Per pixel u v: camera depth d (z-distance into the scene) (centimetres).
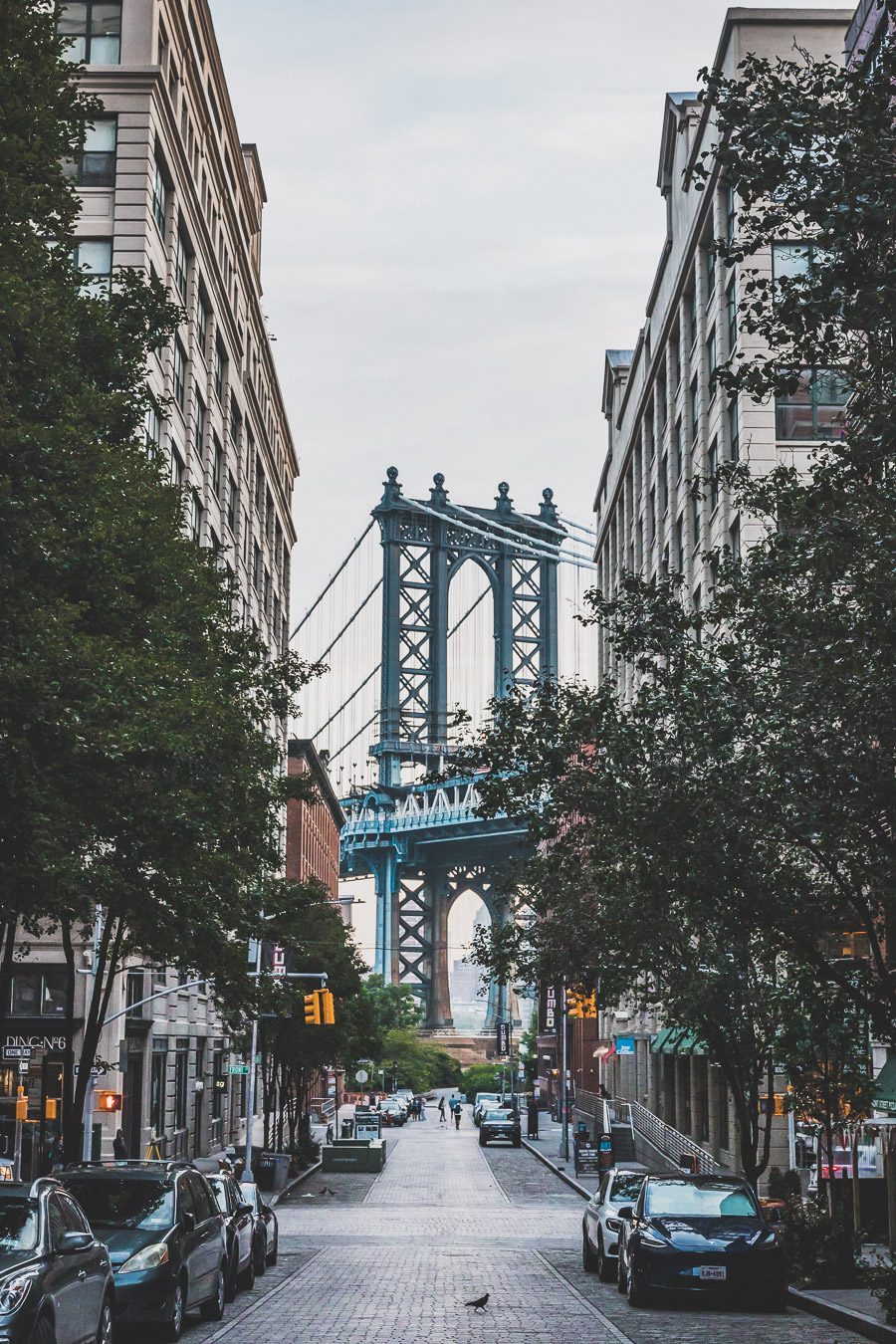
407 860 19288
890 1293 1961
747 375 1459
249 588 7219
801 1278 2489
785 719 1781
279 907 2981
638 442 7138
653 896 2377
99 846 2170
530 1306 2239
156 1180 1891
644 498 6769
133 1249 1722
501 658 19638
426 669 19412
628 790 2019
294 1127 7019
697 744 1916
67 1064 2683
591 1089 9800
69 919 2239
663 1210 2305
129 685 1738
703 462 5194
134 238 4512
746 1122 3145
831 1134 2869
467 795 17600
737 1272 2202
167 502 2344
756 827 1889
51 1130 4372
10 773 1590
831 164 1384
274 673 2914
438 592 19575
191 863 2227
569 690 2195
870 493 1609
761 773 1845
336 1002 6512
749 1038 3123
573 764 2194
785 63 1423
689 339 5616
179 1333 1770
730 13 4744
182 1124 5888
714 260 5197
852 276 1365
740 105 1382
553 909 3591
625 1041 5709
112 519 1850
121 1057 4575
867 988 2038
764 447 4534
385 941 19788
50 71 1847
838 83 1389
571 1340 1825
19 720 1572
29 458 1661
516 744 2133
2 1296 1154
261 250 7681
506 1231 4003
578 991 3578
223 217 6231
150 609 2070
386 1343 1773
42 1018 4438
